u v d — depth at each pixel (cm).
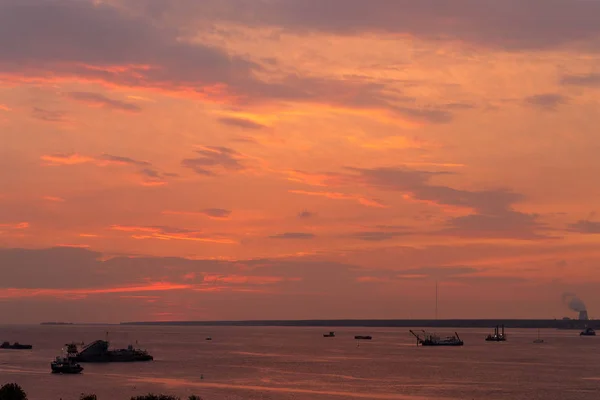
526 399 17562
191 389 19125
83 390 18838
